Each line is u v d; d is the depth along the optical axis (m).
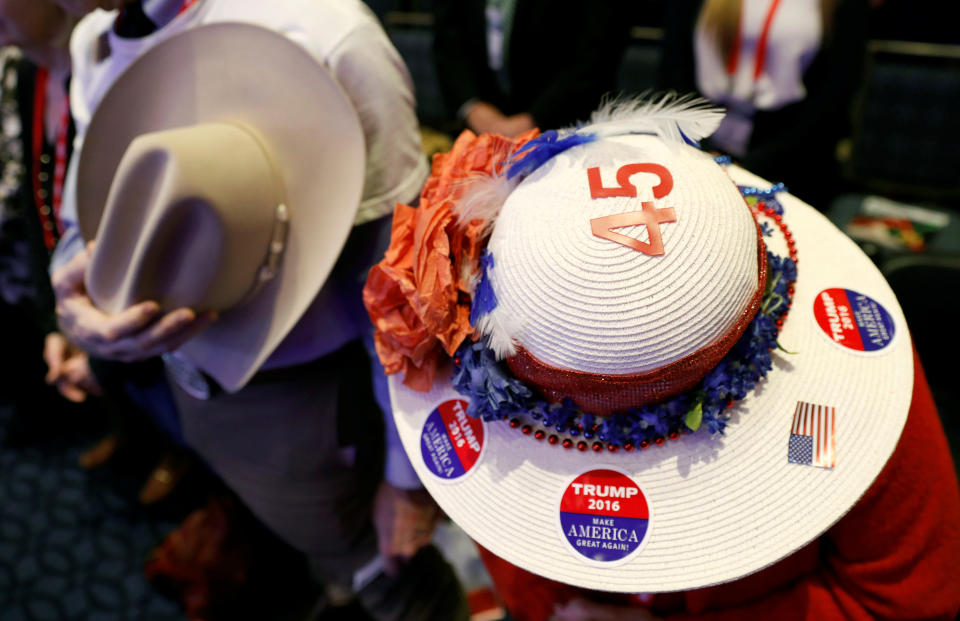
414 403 0.67
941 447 0.58
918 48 1.89
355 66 0.76
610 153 0.53
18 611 1.47
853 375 0.56
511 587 0.80
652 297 0.48
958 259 1.05
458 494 0.61
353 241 0.83
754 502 0.53
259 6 0.78
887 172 2.00
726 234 0.50
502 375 0.55
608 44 1.57
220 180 0.71
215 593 1.36
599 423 0.57
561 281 0.49
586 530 0.56
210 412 0.97
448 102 1.79
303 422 0.94
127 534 1.62
